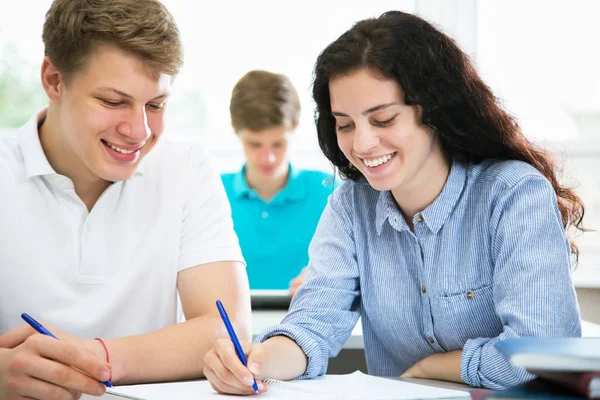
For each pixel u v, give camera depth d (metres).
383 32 1.16
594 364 0.59
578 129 2.57
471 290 1.25
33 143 1.33
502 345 0.66
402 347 1.34
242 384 1.00
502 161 1.27
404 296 1.30
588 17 2.56
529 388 0.64
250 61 2.86
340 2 2.81
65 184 1.33
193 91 2.89
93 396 1.00
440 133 1.21
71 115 1.21
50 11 1.21
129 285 1.36
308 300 1.30
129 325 1.37
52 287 1.32
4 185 1.33
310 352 1.19
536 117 2.60
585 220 2.48
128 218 1.38
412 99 1.16
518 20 2.61
